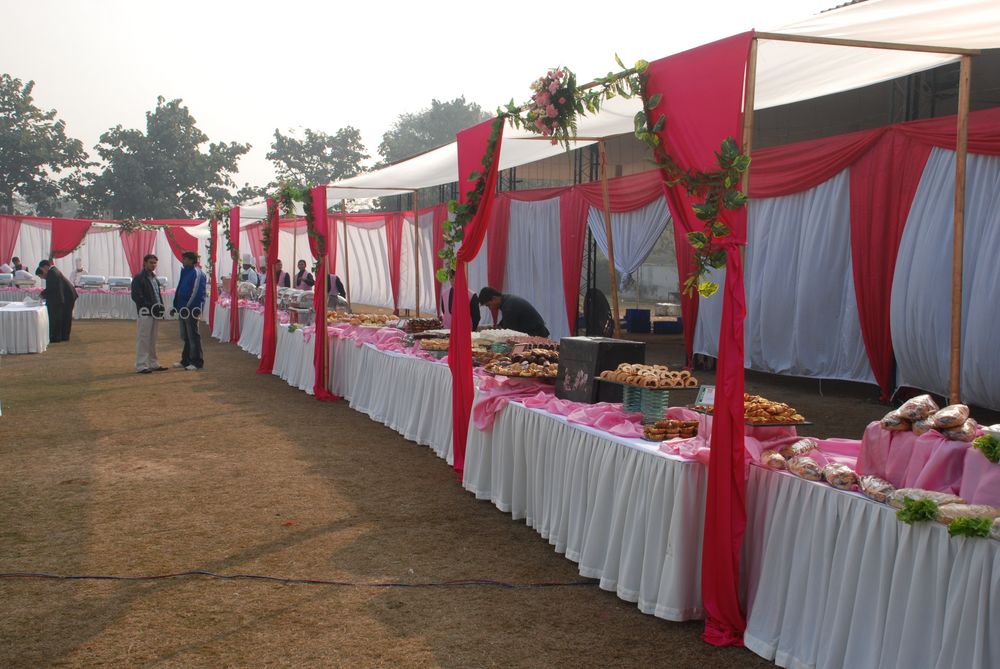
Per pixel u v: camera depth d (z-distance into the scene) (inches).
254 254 968.3
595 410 182.1
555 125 199.0
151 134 1834.4
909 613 107.2
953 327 183.8
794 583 128.3
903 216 339.6
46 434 301.4
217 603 152.3
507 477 211.5
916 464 116.6
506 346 270.8
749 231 427.5
